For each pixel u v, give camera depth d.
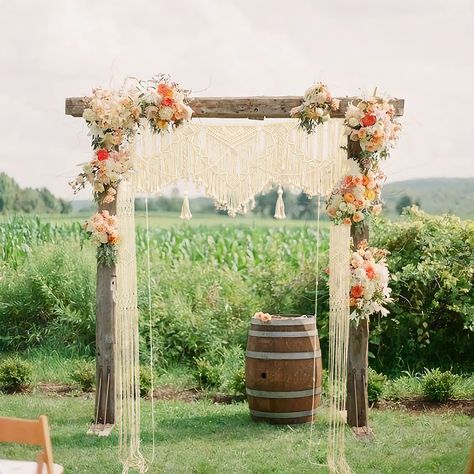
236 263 14.62
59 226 17.20
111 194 6.97
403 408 8.59
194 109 7.21
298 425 7.86
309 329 7.90
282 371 7.79
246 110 7.21
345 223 6.59
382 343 10.64
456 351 10.73
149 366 10.11
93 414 8.28
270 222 31.73
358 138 6.77
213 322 11.17
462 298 10.23
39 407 8.59
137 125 6.96
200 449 7.05
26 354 11.48
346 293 6.61
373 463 6.61
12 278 12.51
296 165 7.27
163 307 11.30
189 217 7.28
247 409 8.61
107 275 7.61
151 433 7.61
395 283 10.34
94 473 6.35
